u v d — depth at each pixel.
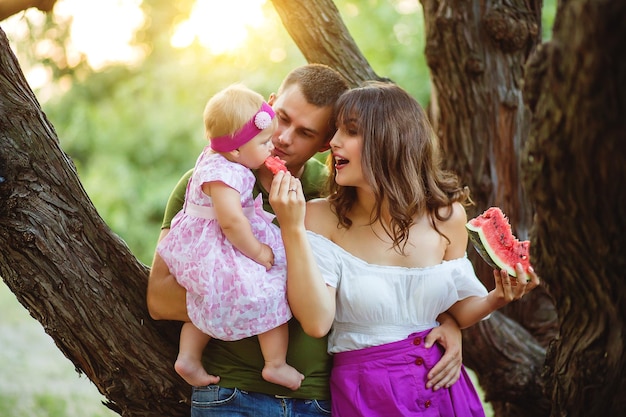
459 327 3.06
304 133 3.04
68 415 6.30
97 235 3.00
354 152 2.87
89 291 2.95
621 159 2.05
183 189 3.10
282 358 2.85
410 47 8.99
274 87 10.09
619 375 2.46
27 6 3.05
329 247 2.89
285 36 10.21
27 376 7.01
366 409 2.81
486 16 3.98
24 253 2.87
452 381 2.93
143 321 3.04
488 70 4.02
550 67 2.07
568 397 2.64
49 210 2.89
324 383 2.96
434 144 3.04
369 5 9.36
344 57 3.81
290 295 2.75
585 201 2.16
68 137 11.73
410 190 2.88
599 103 2.00
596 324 2.47
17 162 2.84
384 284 2.86
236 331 2.75
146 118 11.63
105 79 11.84
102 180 11.21
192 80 11.34
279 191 2.74
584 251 2.29
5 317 8.91
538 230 2.38
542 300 4.39
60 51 10.22
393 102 2.91
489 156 4.10
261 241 2.87
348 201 2.98
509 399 4.06
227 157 2.83
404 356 2.85
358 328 2.89
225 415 2.88
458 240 3.04
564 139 2.11
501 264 2.82
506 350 4.00
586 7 1.93
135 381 3.02
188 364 2.88
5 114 2.84
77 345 2.98
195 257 2.78
